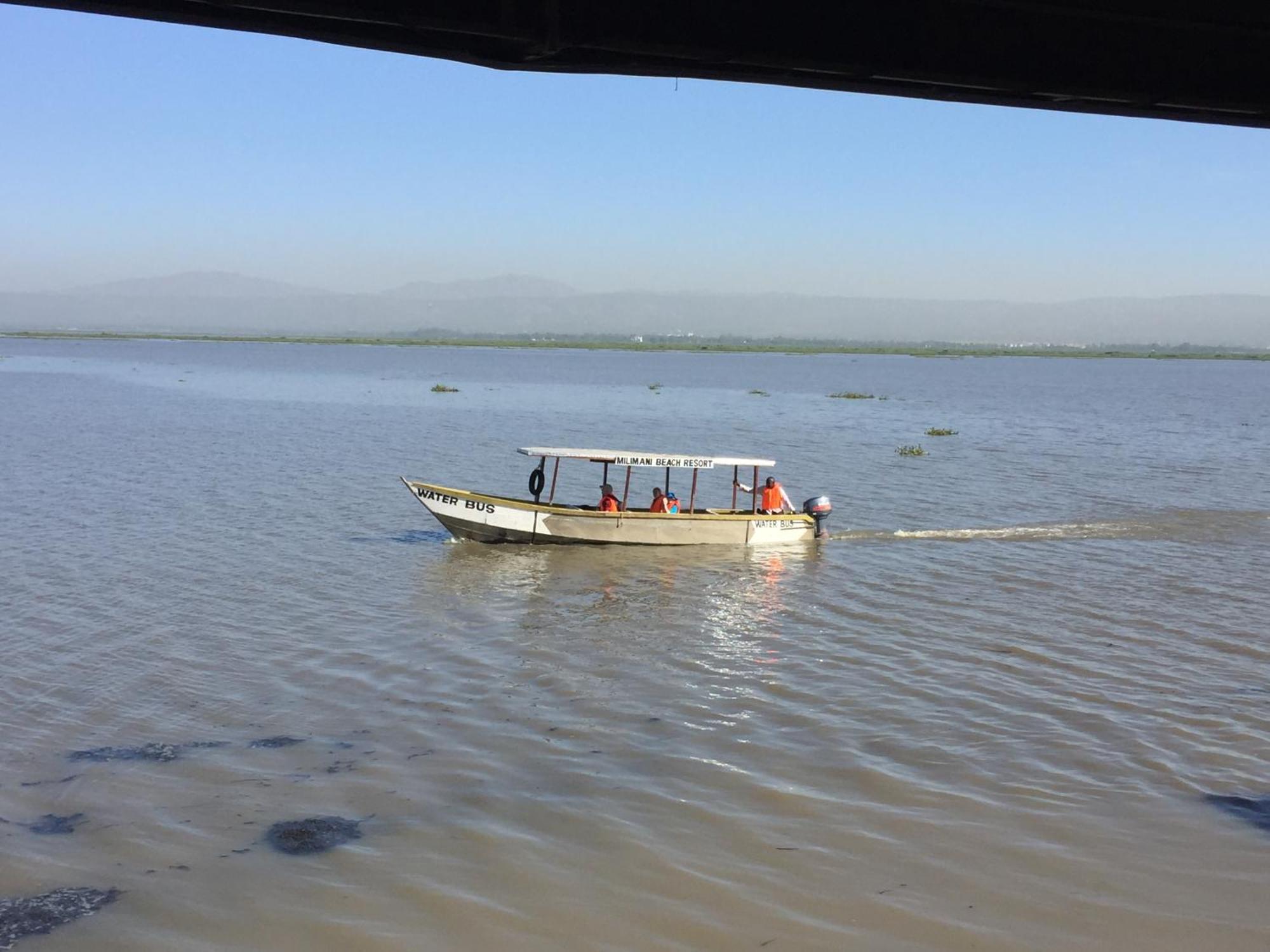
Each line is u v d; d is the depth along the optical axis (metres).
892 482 42.41
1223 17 9.18
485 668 18.98
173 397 84.12
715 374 149.12
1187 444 58.06
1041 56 9.25
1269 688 18.08
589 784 14.35
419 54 8.41
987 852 12.69
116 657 19.03
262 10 7.68
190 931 10.99
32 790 13.90
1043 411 83.19
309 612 22.25
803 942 10.91
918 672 18.89
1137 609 23.17
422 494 28.59
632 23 8.36
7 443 50.69
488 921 11.22
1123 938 11.03
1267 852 12.69
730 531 29.81
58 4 7.29
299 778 14.40
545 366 175.00
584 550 29.17
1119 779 14.61
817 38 8.77
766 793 14.11
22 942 10.71
